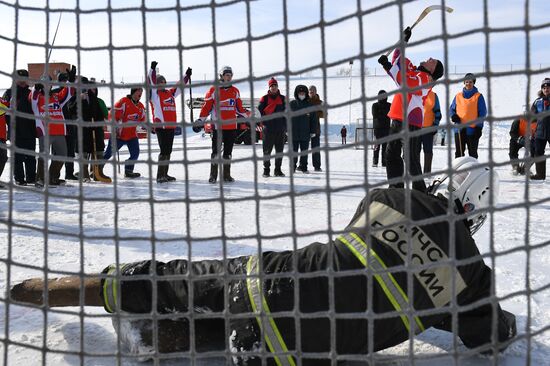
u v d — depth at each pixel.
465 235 2.01
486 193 2.18
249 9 1.78
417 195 2.05
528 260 1.64
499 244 4.01
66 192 6.82
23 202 6.04
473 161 2.21
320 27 1.70
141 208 5.69
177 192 6.84
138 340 2.12
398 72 5.66
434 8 4.79
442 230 1.96
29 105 7.07
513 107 39.72
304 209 5.60
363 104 1.66
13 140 1.85
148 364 2.11
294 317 1.77
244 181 8.12
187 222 1.78
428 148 7.57
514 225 4.71
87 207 5.73
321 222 4.92
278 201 6.14
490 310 2.08
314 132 9.41
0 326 2.45
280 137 8.67
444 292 1.93
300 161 9.33
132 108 8.18
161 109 7.57
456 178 2.18
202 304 2.07
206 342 2.25
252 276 1.75
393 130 5.89
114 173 1.81
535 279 3.13
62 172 9.70
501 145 19.69
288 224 4.83
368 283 1.68
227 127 7.69
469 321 2.11
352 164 11.21
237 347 1.91
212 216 5.22
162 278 1.79
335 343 1.79
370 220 1.99
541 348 2.22
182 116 1.81
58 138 7.18
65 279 2.33
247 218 5.11
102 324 2.51
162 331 2.14
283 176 8.81
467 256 1.98
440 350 2.27
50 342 2.31
